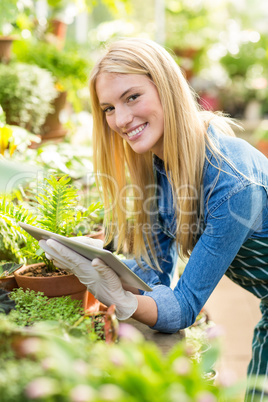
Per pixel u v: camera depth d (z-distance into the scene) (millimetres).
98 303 1597
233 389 702
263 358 1661
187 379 634
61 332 901
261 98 9422
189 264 1336
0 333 770
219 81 9641
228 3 8969
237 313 3365
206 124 1474
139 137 1417
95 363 708
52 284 1319
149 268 1647
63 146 2428
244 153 1379
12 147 2143
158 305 1277
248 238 1424
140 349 673
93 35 5605
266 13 9203
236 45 9461
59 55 3473
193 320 1334
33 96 2758
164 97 1369
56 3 4008
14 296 1240
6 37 2990
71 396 606
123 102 1374
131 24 5957
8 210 1528
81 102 4016
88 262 1223
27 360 731
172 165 1429
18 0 3127
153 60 1357
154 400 605
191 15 8742
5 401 639
